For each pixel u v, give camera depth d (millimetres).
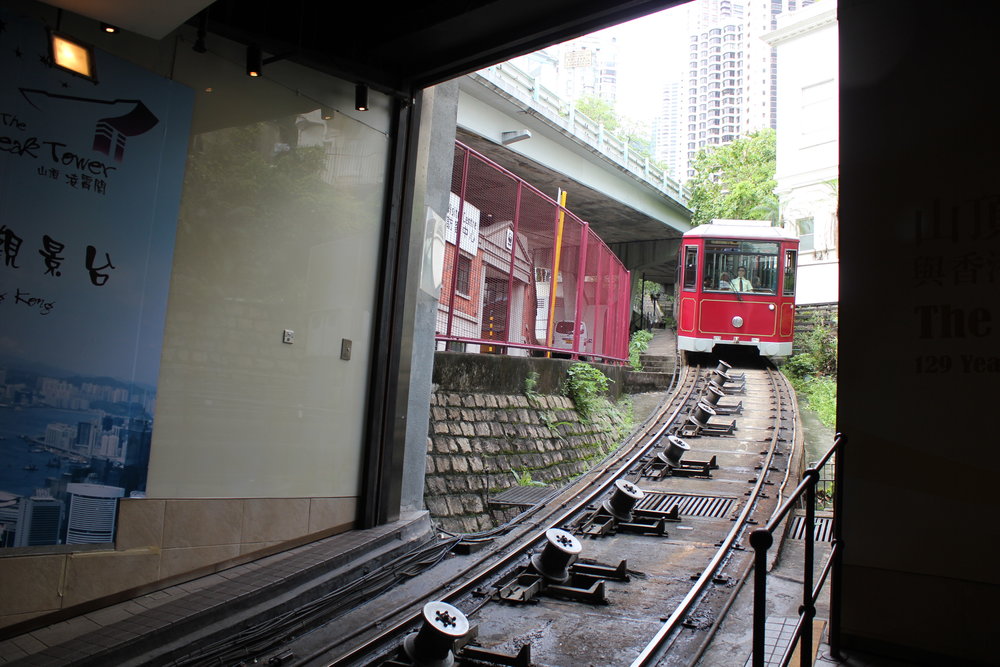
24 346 4500
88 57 4758
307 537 6633
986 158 4508
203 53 5625
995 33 4547
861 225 4824
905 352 4648
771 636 5230
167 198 5320
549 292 14398
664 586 6418
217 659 4559
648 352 30016
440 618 4797
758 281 19906
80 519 4820
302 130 6539
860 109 4883
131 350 5086
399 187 7602
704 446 12555
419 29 6734
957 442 4469
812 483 4051
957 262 4539
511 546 7516
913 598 4516
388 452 7473
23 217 4488
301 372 6570
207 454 5727
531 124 23094
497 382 12117
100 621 4676
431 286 8453
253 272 6086
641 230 35844
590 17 6344
